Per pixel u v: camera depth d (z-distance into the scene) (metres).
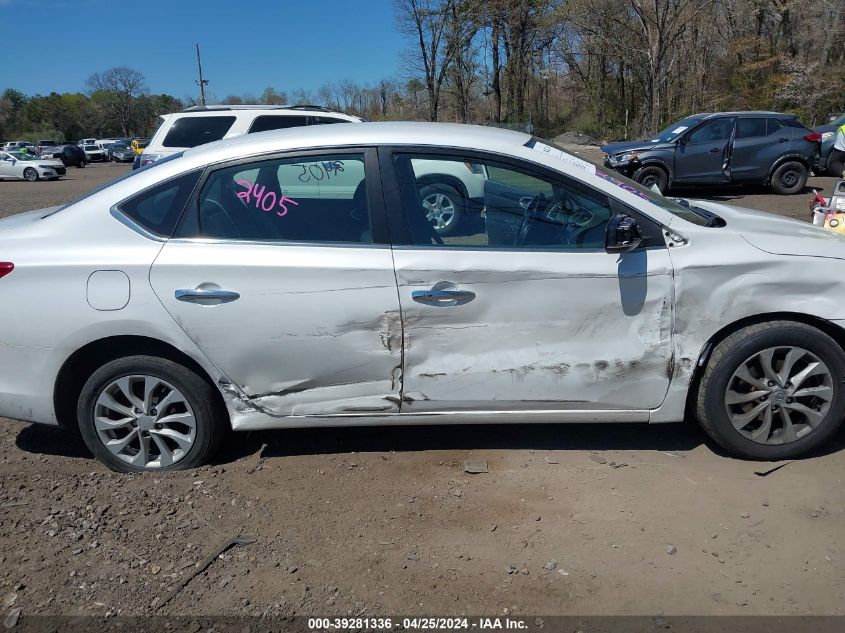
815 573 2.77
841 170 17.41
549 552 2.96
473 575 2.84
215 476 3.63
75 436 4.22
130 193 3.54
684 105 34.78
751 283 3.35
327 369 3.46
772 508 3.20
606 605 2.65
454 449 3.85
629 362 3.42
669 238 3.41
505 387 3.47
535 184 3.48
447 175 3.48
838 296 3.36
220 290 3.37
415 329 3.41
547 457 3.72
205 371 3.55
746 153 14.52
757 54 34.09
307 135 3.57
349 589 2.78
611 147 15.57
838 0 32.91
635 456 3.70
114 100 94.88
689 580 2.76
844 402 3.44
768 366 3.41
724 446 3.56
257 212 3.49
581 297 3.37
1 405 3.57
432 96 36.47
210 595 2.77
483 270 3.35
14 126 92.12
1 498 3.46
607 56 36.06
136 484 3.56
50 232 3.52
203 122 10.04
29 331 3.44
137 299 3.38
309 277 3.36
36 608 2.71
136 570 2.92
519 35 37.69
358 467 3.70
